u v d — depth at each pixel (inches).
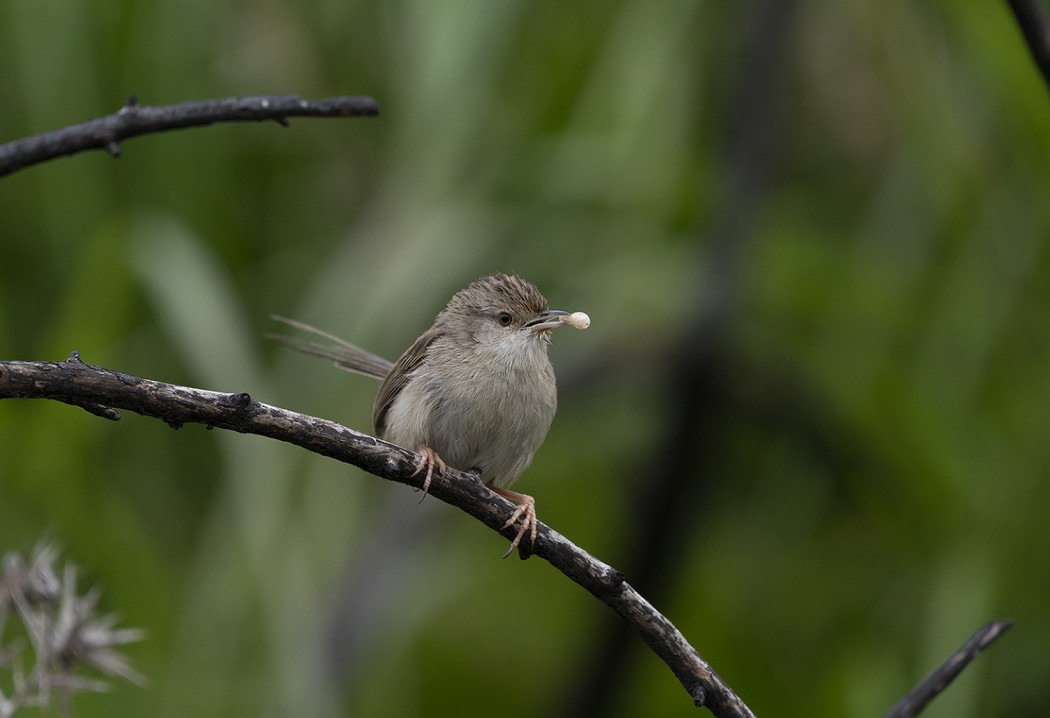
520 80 452.4
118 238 414.3
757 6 411.5
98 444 438.0
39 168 442.6
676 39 420.8
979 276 415.5
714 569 481.4
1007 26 369.4
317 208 474.3
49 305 459.8
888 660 415.5
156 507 448.8
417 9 419.2
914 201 440.8
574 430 461.1
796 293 432.1
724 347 419.2
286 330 457.4
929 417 408.2
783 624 462.0
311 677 372.8
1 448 421.1
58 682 224.4
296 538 391.5
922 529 438.0
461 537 444.1
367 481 425.7
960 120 422.6
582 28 455.2
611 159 424.8
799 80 444.1
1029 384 418.9
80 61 436.5
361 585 403.2
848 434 453.4
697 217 437.1
